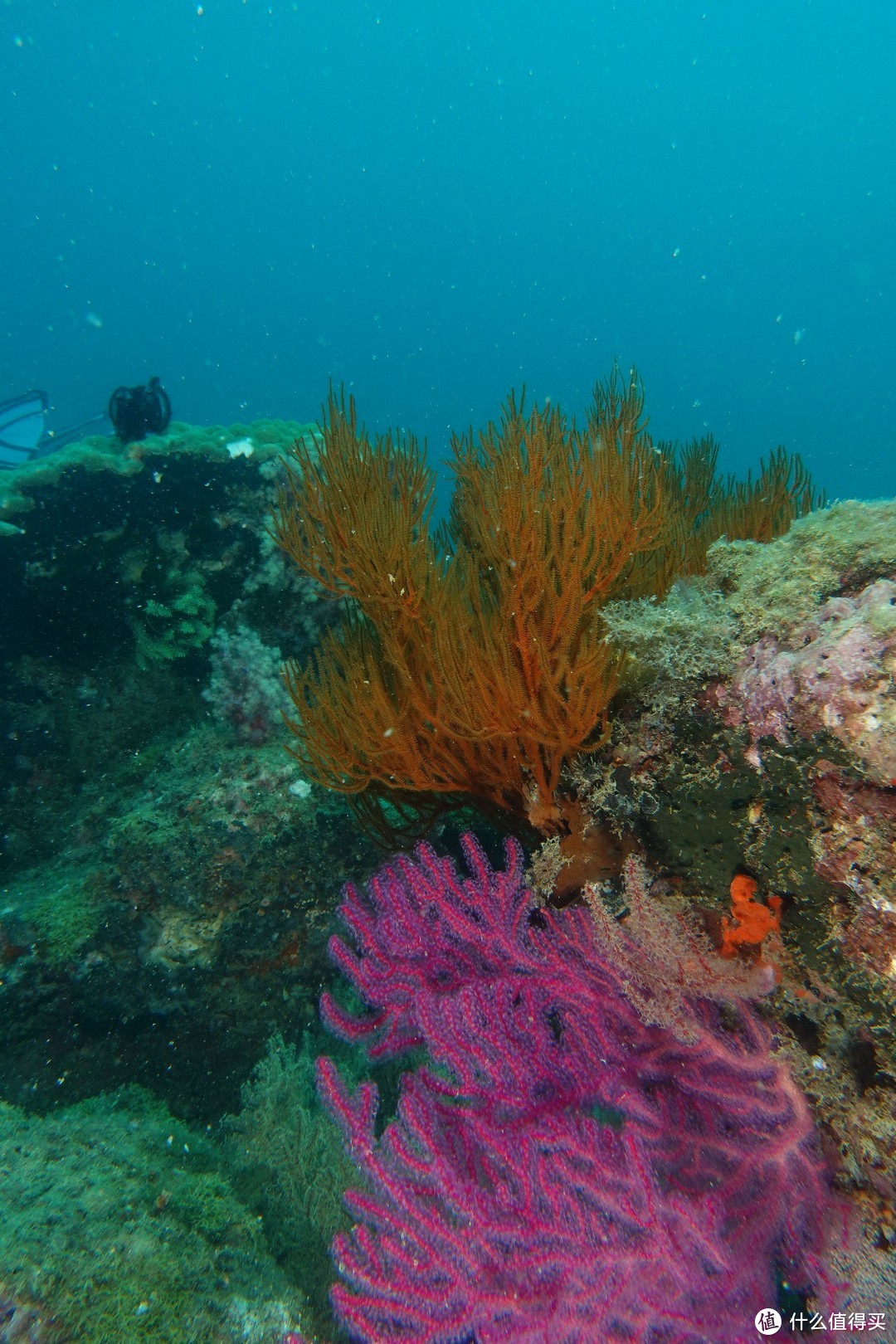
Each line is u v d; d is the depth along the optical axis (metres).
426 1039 2.64
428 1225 2.25
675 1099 2.49
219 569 5.45
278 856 4.17
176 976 4.12
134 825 4.34
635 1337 2.08
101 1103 3.97
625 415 2.79
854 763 1.93
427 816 3.61
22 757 5.32
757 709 2.20
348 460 3.28
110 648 5.53
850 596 2.29
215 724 5.34
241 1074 4.15
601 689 2.50
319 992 4.20
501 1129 2.43
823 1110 2.17
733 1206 2.23
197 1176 3.12
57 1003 4.16
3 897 4.70
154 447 5.15
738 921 2.28
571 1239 2.16
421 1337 2.14
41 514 4.95
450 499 3.95
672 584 3.03
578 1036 2.60
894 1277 1.98
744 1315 2.11
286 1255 3.04
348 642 3.50
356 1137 2.49
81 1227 2.45
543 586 2.58
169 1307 2.28
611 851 2.82
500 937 2.78
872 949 1.99
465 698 2.65
